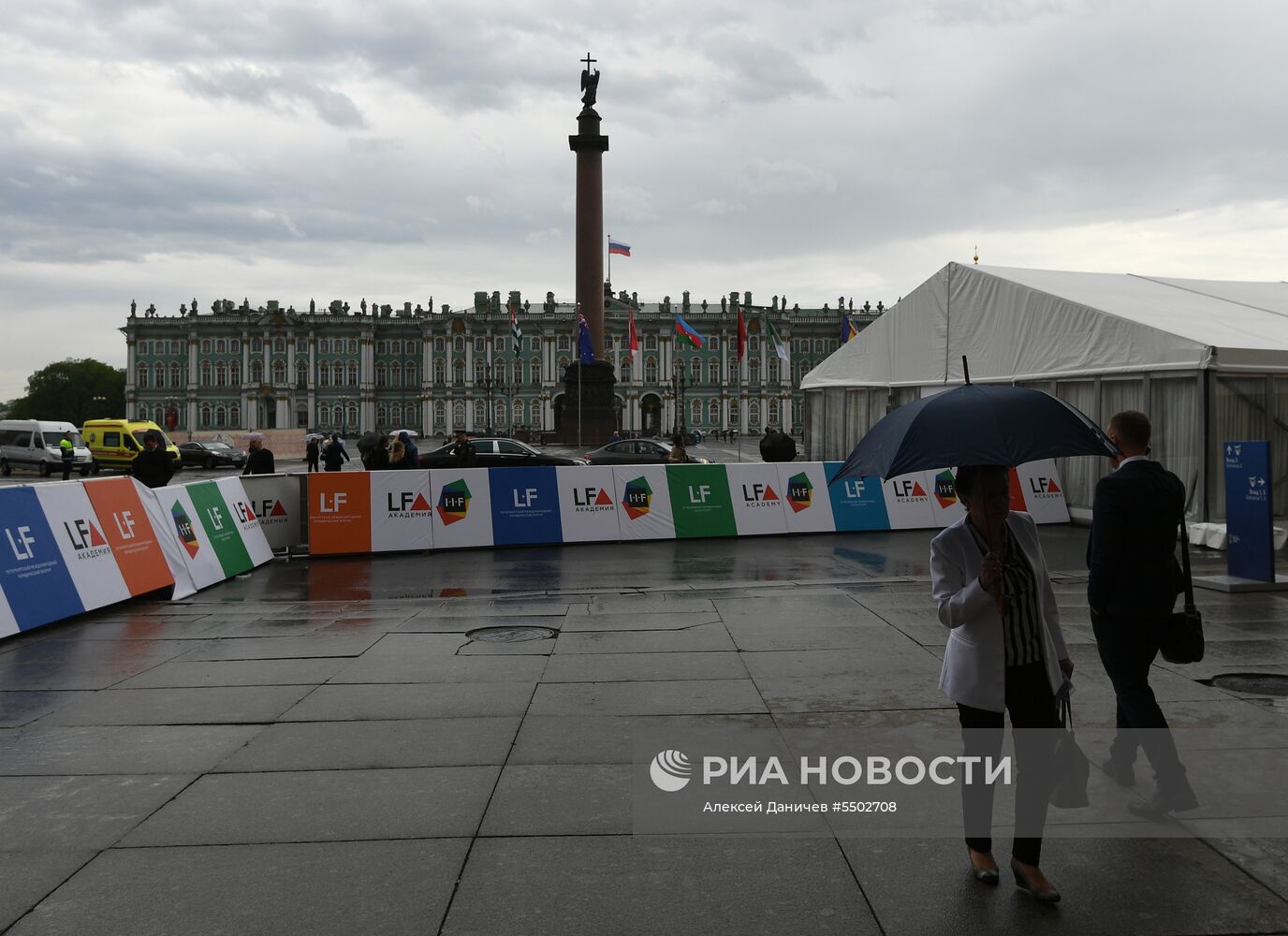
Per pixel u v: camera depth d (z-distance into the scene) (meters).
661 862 4.25
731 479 17.58
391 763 5.55
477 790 5.10
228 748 5.86
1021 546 4.12
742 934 3.67
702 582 12.48
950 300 22.00
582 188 61.25
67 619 10.18
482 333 121.06
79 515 10.87
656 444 30.16
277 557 15.59
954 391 4.23
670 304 127.75
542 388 120.81
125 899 3.97
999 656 4.01
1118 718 5.05
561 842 4.45
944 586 4.09
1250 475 11.19
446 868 4.22
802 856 4.30
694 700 6.73
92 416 145.38
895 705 6.55
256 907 3.90
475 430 120.62
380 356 123.06
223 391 121.12
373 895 3.99
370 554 15.77
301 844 4.47
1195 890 3.97
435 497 16.23
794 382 124.69
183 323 120.88
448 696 6.94
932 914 3.80
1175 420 16.36
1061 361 18.73
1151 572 4.79
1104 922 3.73
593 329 62.38
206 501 13.62
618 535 16.86
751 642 8.57
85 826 4.71
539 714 6.46
